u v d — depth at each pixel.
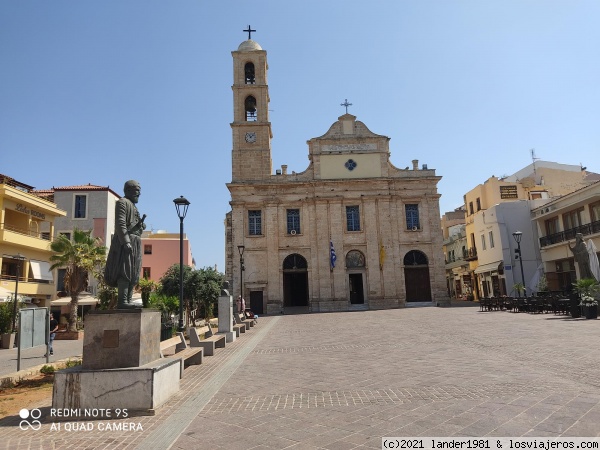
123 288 7.72
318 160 44.62
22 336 12.38
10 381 10.59
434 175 44.47
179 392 8.52
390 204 44.03
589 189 31.70
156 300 21.84
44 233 37.19
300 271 43.19
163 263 60.47
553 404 6.40
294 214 44.31
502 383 7.85
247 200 43.75
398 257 43.03
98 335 7.34
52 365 12.57
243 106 45.50
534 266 39.22
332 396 7.68
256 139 44.84
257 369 10.99
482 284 45.66
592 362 9.25
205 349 14.20
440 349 12.60
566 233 34.97
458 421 5.91
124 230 7.80
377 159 44.78
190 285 30.81
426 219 43.97
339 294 42.44
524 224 39.88
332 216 43.75
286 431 5.91
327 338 17.70
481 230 44.66
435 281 42.66
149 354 7.80
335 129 45.28
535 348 11.54
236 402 7.60
